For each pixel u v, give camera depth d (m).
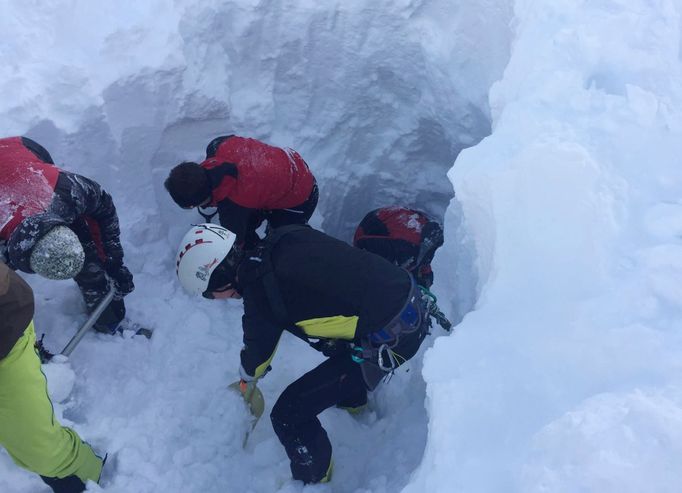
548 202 2.04
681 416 1.45
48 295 2.90
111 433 2.58
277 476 2.64
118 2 3.04
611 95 2.31
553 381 1.75
